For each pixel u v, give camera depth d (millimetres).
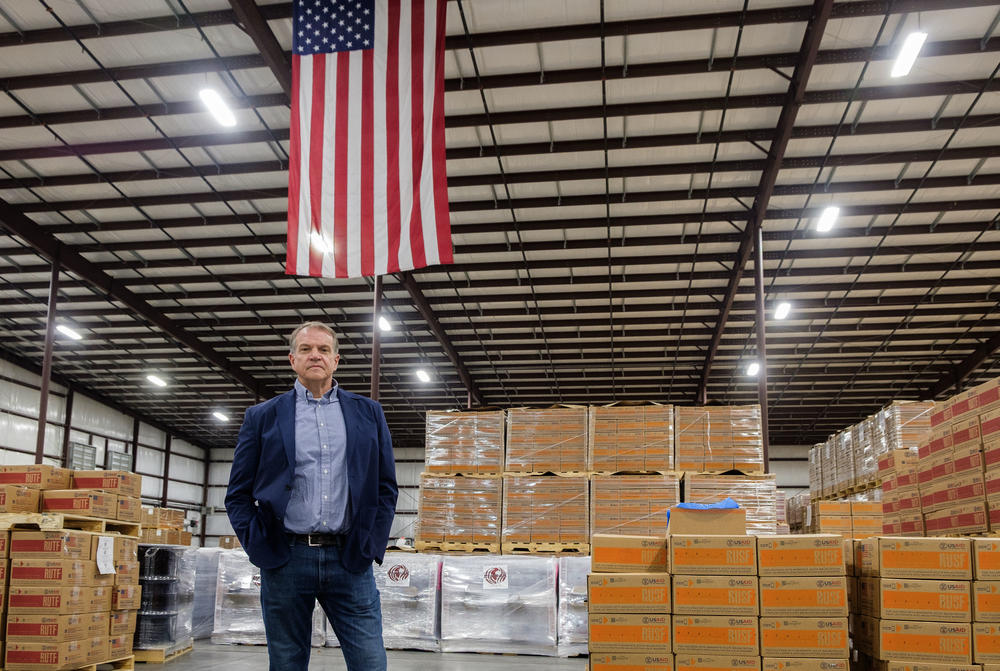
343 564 2801
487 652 7887
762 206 13445
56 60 10945
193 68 10953
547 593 7898
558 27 10266
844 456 11352
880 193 13859
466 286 17766
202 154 13047
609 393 25328
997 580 4316
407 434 30609
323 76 7160
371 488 2891
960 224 14828
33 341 21203
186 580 7871
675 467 8523
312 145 7047
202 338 21203
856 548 4938
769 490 8148
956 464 5062
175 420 29594
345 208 6902
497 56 10789
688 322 19547
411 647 8055
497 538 8617
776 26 10148
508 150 12703
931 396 23578
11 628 5898
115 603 6605
